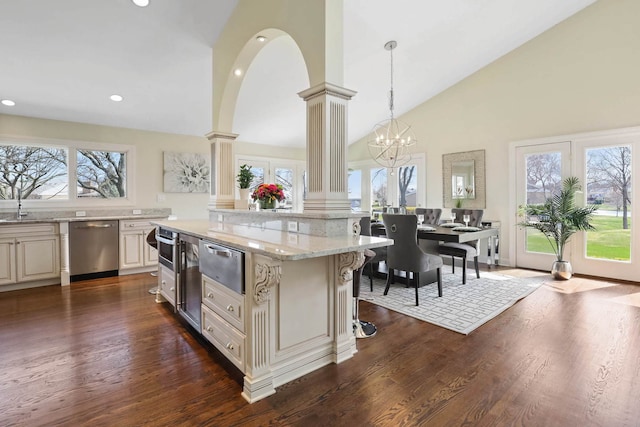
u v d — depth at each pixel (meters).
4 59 3.20
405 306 3.20
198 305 2.42
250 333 1.78
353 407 1.68
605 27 4.08
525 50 4.74
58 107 4.13
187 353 2.27
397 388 1.84
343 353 2.18
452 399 1.74
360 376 1.97
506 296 3.48
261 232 2.39
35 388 1.84
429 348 2.33
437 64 4.84
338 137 2.20
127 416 1.61
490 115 5.14
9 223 3.68
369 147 7.00
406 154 6.27
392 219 3.38
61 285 3.96
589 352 2.22
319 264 2.07
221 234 2.27
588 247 4.34
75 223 4.11
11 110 4.05
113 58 3.44
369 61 4.45
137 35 3.21
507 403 1.69
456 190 5.56
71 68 3.48
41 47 3.13
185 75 3.93
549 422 1.55
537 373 1.98
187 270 2.63
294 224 2.36
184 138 5.46
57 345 2.38
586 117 4.24
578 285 3.88
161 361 2.15
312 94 2.22
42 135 4.30
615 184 4.07
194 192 5.57
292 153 7.04
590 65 4.20
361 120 6.32
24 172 4.27
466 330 2.62
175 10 3.04
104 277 4.35
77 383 1.89
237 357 1.90
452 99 5.58
